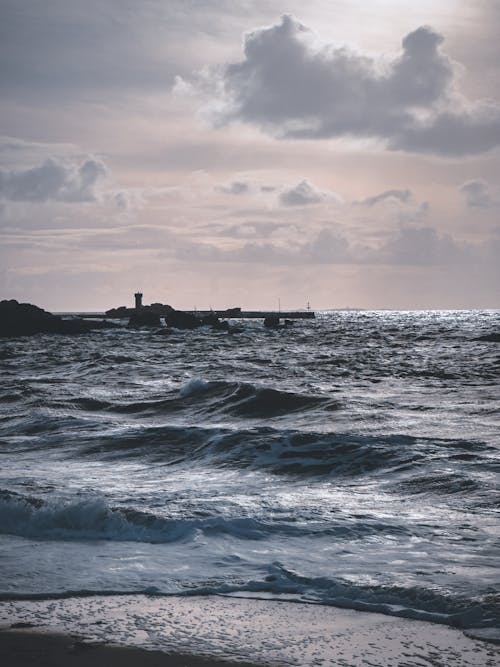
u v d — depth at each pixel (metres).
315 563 7.65
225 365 40.03
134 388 28.84
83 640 5.75
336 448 14.31
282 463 13.64
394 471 12.55
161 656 5.45
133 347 62.84
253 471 13.18
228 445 15.10
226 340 75.06
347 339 75.31
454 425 17.50
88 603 6.61
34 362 45.69
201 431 16.34
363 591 6.78
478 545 8.20
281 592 6.90
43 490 11.39
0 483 12.01
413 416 19.25
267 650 5.57
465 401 22.67
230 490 11.50
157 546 8.38
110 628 6.00
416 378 32.00
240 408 21.69
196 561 7.79
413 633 5.89
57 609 6.45
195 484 12.10
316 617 6.28
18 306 93.00
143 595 6.82
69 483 12.11
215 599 6.73
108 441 16.25
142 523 9.13
